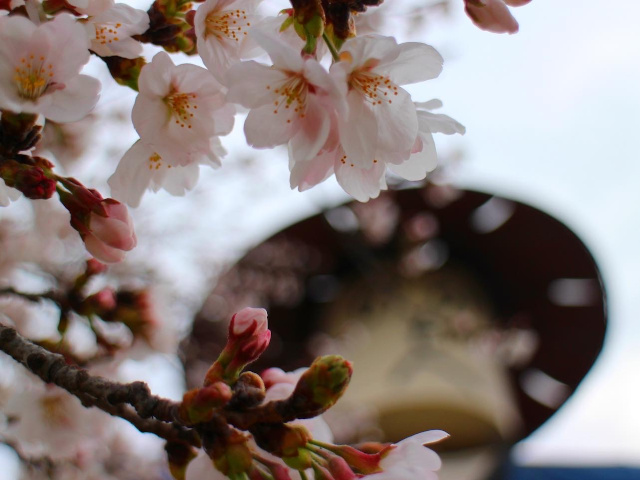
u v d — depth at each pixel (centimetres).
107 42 32
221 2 32
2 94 30
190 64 32
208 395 27
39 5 32
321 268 120
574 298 118
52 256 59
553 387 121
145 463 83
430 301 114
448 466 103
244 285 113
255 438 28
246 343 30
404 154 31
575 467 108
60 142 43
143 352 41
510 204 115
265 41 29
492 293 119
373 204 115
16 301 48
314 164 31
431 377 103
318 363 28
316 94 30
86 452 47
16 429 41
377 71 30
